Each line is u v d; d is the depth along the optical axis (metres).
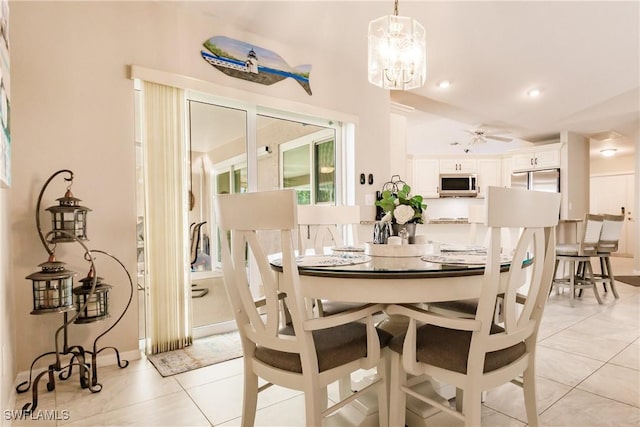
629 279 5.42
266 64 3.21
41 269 2.11
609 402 1.85
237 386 2.05
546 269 1.42
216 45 2.90
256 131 3.32
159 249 2.58
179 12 2.72
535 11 2.90
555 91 4.41
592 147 7.92
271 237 3.33
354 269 1.42
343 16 2.93
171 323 2.62
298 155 3.63
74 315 2.19
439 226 3.97
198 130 3.03
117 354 2.31
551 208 1.36
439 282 1.37
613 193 9.30
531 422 1.47
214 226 3.17
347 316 1.32
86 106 2.32
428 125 6.52
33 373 2.12
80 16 2.31
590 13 2.92
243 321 1.46
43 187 2.11
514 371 1.36
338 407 1.37
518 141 7.19
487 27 3.11
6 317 1.80
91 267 2.09
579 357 2.42
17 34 2.11
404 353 1.38
